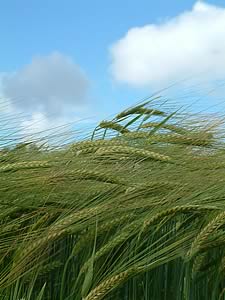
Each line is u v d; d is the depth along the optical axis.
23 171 1.10
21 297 1.03
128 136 1.22
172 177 1.07
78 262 1.10
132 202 1.03
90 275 0.94
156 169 1.10
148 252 1.02
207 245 0.99
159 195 1.04
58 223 0.99
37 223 1.05
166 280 1.11
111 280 0.92
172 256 1.00
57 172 1.07
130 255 0.99
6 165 1.07
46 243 1.01
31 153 1.20
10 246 1.06
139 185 1.03
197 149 1.14
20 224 1.08
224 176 1.04
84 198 1.07
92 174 1.05
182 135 1.15
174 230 1.05
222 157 1.11
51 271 1.13
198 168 1.08
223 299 1.08
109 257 1.05
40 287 1.11
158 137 1.16
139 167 1.10
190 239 0.99
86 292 0.94
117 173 1.08
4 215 1.08
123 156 1.11
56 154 1.16
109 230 1.04
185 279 1.05
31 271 1.04
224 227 0.98
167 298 1.12
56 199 1.08
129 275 0.93
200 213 1.00
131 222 1.03
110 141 1.13
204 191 1.01
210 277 1.11
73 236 1.12
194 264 1.03
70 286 1.08
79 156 1.11
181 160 1.10
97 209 1.00
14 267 1.00
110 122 1.37
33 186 1.08
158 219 0.97
